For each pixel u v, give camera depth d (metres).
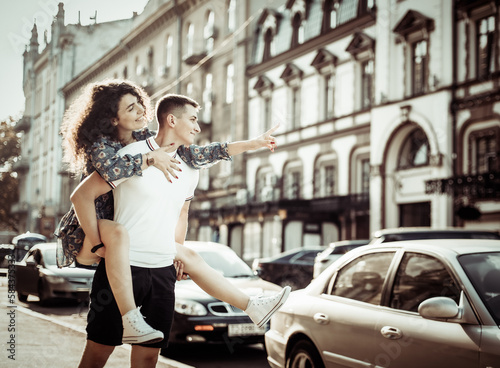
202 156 2.87
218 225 33.47
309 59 28.78
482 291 3.72
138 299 2.69
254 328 7.68
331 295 4.84
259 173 32.28
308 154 28.73
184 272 2.94
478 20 20.64
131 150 2.74
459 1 20.92
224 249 9.58
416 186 22.61
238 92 33.47
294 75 29.45
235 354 7.79
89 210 2.61
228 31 34.62
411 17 22.66
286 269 18.09
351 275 4.78
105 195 2.78
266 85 31.52
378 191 24.05
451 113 21.02
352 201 25.11
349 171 26.17
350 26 26.16
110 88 2.83
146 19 34.44
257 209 29.22
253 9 33.22
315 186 28.12
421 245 4.35
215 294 2.93
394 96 23.66
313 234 26.86
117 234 2.59
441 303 3.64
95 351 2.78
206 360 7.38
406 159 23.47
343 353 4.40
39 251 11.84
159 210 2.72
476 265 3.95
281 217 27.25
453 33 21.17
